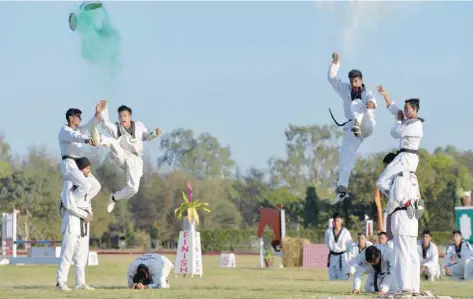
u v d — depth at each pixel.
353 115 14.69
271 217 38.44
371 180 63.22
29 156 74.06
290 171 101.06
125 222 77.12
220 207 81.31
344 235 22.83
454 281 21.28
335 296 13.25
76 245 15.70
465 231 27.62
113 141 15.55
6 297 13.05
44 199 70.00
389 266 14.41
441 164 67.12
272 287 16.05
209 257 53.06
